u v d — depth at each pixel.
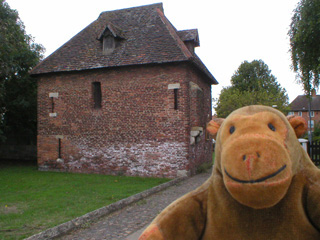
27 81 18.27
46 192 9.39
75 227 5.94
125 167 13.16
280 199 1.56
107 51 14.02
